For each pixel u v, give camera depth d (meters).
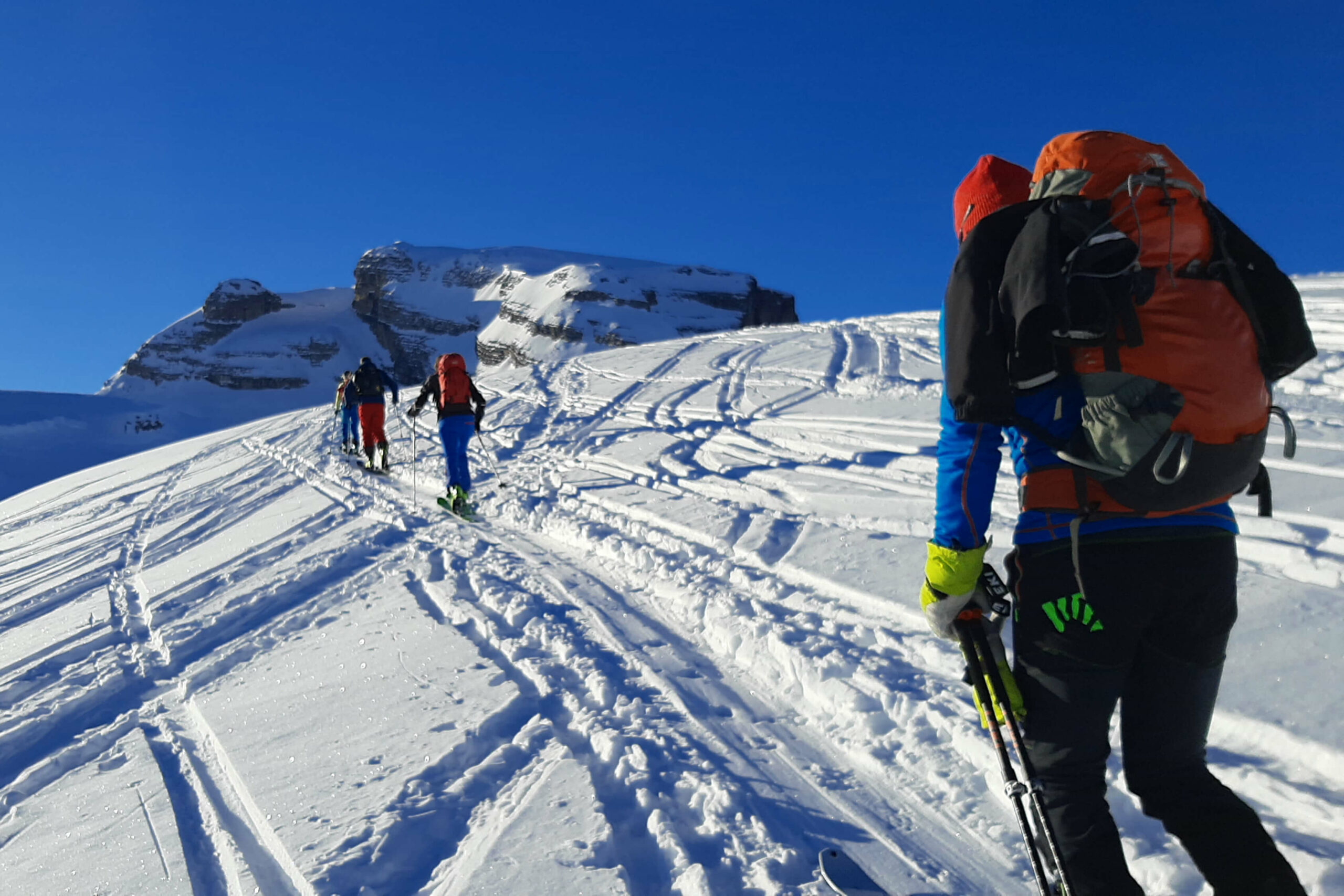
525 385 17.12
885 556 4.45
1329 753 2.15
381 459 12.09
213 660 4.55
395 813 2.53
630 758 2.77
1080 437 1.44
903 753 2.69
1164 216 1.41
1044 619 1.50
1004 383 1.43
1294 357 1.54
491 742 3.02
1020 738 1.53
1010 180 1.79
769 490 6.38
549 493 8.16
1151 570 1.42
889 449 6.84
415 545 6.71
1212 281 1.44
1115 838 1.48
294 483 11.70
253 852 2.48
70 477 23.47
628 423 11.26
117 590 7.12
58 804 3.01
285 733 3.32
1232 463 1.38
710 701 3.28
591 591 4.91
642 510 6.54
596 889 2.06
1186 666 1.50
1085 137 1.52
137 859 2.51
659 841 2.30
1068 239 1.42
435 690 3.54
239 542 8.23
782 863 2.14
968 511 1.52
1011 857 2.14
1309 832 2.03
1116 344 1.36
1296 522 3.73
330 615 5.04
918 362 11.24
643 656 3.78
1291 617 2.86
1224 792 1.51
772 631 3.70
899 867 2.14
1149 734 1.54
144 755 3.34
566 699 3.34
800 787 2.58
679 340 20.03
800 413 9.25
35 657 5.36
